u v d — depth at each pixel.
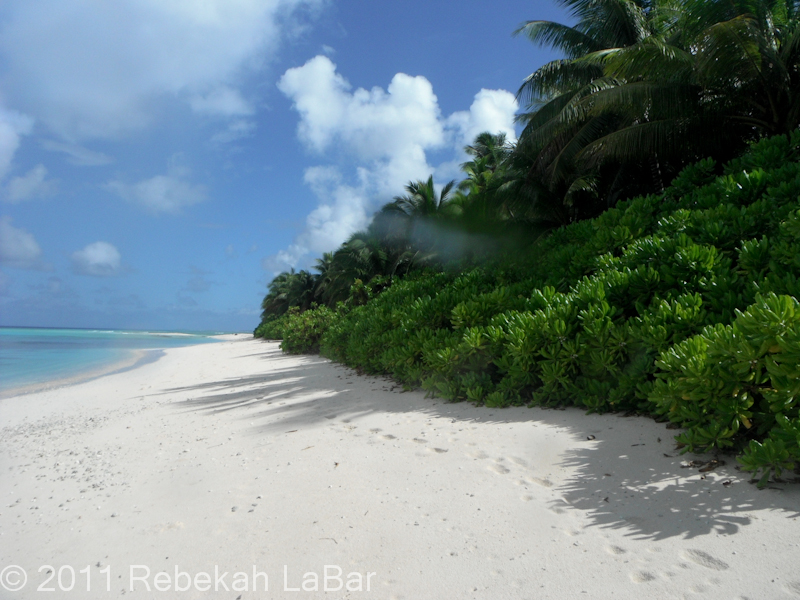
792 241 4.95
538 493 3.21
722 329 3.47
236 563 2.66
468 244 19.84
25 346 41.78
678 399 3.62
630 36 15.91
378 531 2.89
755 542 2.32
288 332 23.27
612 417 4.54
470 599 2.16
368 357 9.88
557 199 17.97
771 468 2.87
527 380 5.51
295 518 3.18
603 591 2.11
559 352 5.23
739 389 3.24
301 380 10.68
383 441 4.81
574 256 7.94
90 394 11.52
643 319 4.86
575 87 16.47
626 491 3.06
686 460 3.37
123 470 4.70
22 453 5.86
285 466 4.30
